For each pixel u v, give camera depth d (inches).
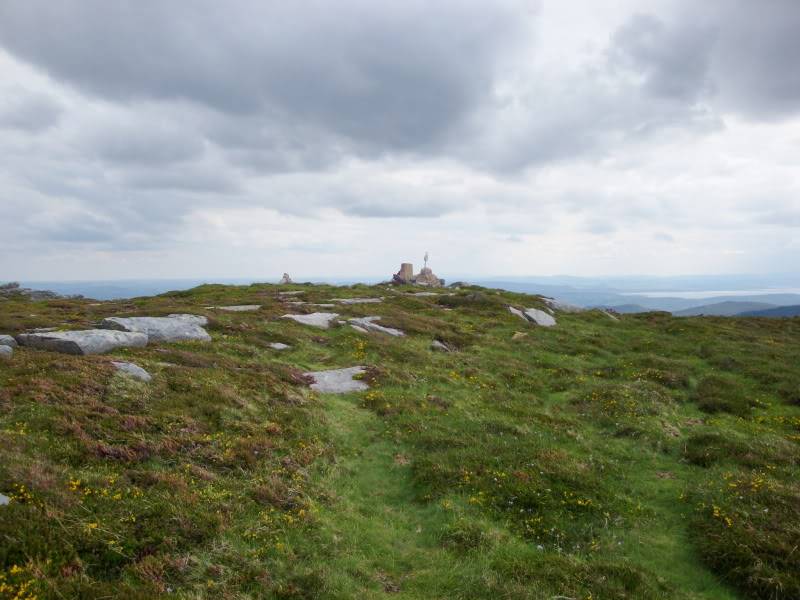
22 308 1863.9
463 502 609.9
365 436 821.9
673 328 1948.8
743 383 1230.9
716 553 515.5
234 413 762.2
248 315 1601.9
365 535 533.0
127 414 664.4
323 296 2434.8
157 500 483.2
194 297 2329.0
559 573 472.1
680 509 629.3
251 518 508.4
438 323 1802.4
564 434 868.6
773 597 455.5
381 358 1290.6
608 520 589.3
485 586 449.4
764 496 617.3
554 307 2610.7
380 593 439.2
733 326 2121.1
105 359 859.4
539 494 623.8
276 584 422.0
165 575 398.9
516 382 1212.5
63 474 480.1
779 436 892.0
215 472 587.2
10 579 337.4
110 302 2331.4
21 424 574.2
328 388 1033.5
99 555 398.3
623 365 1386.6
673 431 893.8
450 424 887.7
